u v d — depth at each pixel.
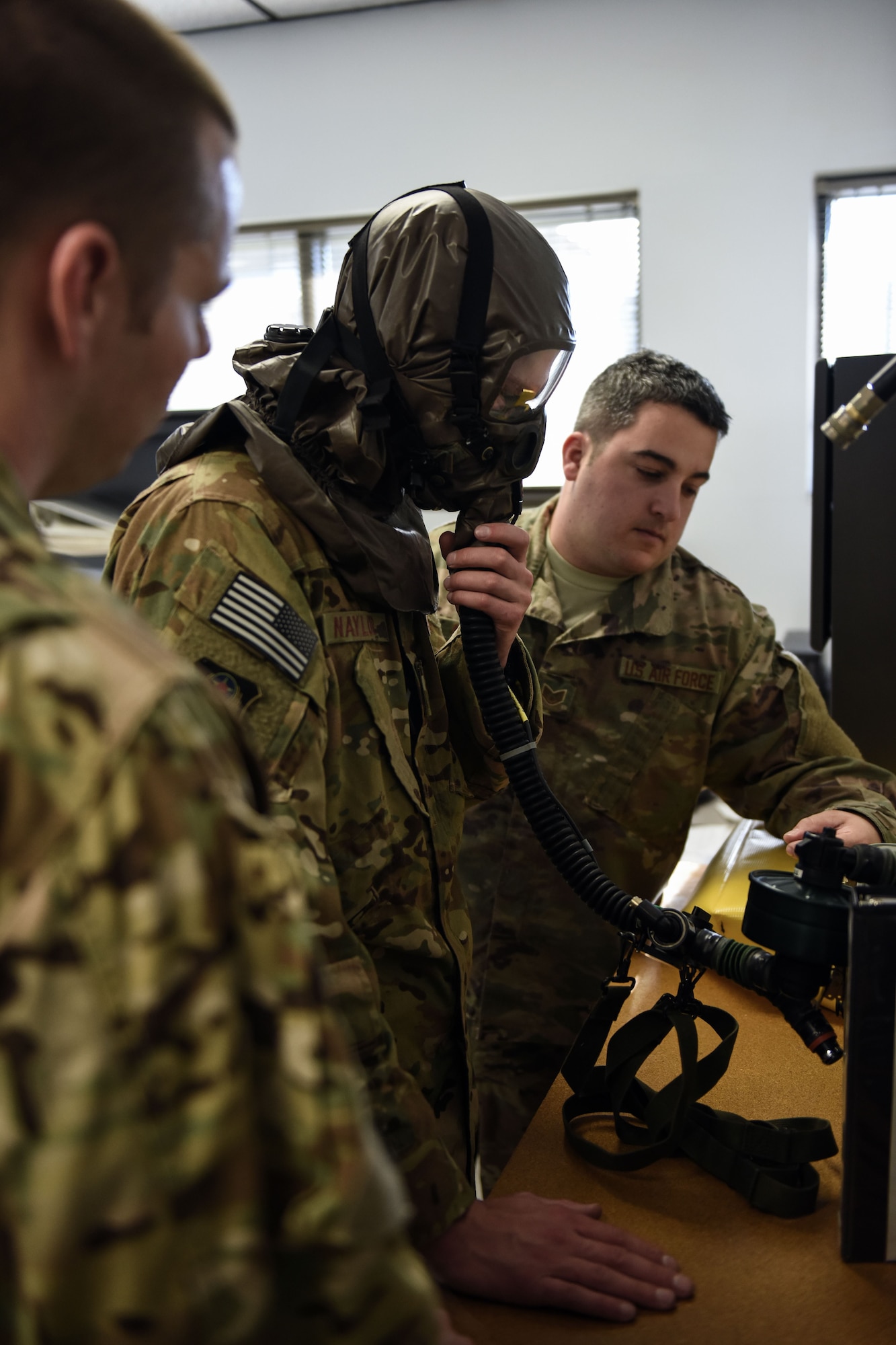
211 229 0.47
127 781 0.34
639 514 1.48
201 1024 0.34
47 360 0.42
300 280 4.42
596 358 4.21
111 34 0.41
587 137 3.97
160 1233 0.34
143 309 0.44
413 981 0.92
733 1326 0.66
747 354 3.91
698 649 1.52
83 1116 0.33
